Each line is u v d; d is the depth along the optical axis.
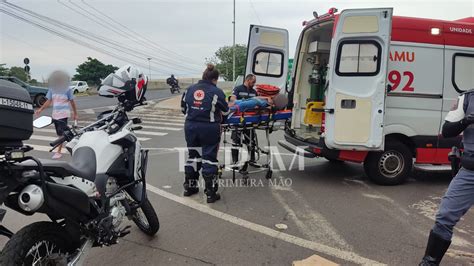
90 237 2.94
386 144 6.08
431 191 5.91
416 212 4.96
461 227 4.46
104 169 3.15
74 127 3.51
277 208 5.06
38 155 8.18
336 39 5.68
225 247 3.88
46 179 2.52
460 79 6.27
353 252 3.80
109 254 3.69
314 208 5.07
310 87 7.67
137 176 3.62
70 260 2.70
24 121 2.39
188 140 5.30
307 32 7.28
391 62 5.96
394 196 5.63
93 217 2.96
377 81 5.61
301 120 7.68
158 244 3.93
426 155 6.26
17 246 2.36
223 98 5.11
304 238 4.12
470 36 6.28
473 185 3.09
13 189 2.31
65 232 2.66
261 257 3.68
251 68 8.07
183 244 3.94
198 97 5.06
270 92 6.16
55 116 7.43
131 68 3.51
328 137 5.86
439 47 6.14
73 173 2.76
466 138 3.13
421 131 6.17
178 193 5.68
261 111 5.96
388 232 4.30
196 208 5.04
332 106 5.80
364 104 5.69
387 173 6.17
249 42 8.00
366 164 6.18
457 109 3.11
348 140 5.80
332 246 3.93
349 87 5.73
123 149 3.43
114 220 3.18
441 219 3.21
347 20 5.62
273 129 6.35
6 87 2.32
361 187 6.09
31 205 2.33
